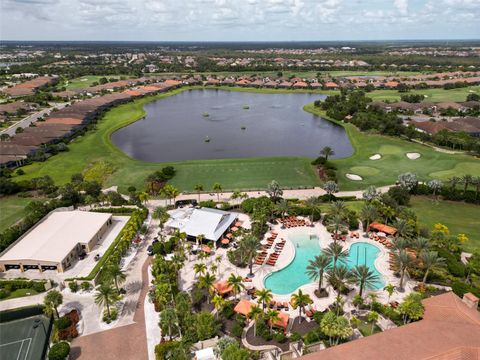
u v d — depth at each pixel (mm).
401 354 46000
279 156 146500
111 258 73562
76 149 155250
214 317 58625
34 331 60312
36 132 163500
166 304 62375
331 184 104875
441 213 97812
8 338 58875
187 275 73500
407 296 61188
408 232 80438
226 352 48312
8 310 63594
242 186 117875
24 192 114062
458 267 70125
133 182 121000
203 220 88312
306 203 95000
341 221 85062
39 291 68812
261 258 77938
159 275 64688
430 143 158750
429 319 54562
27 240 81125
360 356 45969
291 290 69000
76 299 67188
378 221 91688
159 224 94438
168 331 57594
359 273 62844
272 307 63438
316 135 183125
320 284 66688
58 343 53969
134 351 55219
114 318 61812
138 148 161500
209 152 156250
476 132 166625
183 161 140375
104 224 89562
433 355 45625
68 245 79250
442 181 117875
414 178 108375
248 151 157500
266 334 56688
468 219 94312
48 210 96250
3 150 140875
